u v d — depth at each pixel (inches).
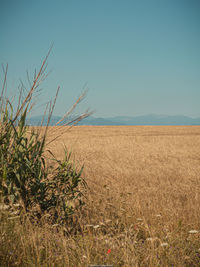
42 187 177.0
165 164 605.3
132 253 124.7
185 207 241.6
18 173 166.2
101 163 593.9
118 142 1264.8
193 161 668.7
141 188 338.0
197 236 157.5
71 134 1785.2
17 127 185.3
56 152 747.4
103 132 2030.0
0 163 169.6
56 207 177.0
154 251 129.1
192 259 130.8
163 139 1462.8
